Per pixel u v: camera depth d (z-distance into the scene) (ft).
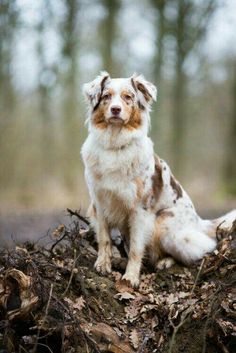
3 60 63.93
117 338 16.40
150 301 18.20
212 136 113.19
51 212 48.03
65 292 16.76
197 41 68.18
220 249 19.79
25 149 70.74
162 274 20.26
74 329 15.61
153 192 20.71
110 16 67.56
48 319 15.67
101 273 19.99
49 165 72.59
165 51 69.72
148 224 20.57
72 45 68.39
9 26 61.98
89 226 22.00
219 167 111.14
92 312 17.20
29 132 72.28
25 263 16.61
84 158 20.56
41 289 16.02
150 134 73.51
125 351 16.16
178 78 70.13
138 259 20.31
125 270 21.13
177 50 68.59
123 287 19.15
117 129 19.76
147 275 20.39
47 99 72.08
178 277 19.90
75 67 70.59
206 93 94.63
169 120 78.18
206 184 86.94
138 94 20.63
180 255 20.83
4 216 43.68
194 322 17.02
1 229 35.86
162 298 18.22
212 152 117.50
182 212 21.74
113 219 20.83
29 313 15.61
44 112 72.18
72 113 73.05
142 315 17.54
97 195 20.38
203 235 21.30
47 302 15.69
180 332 16.89
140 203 20.27
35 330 15.85
